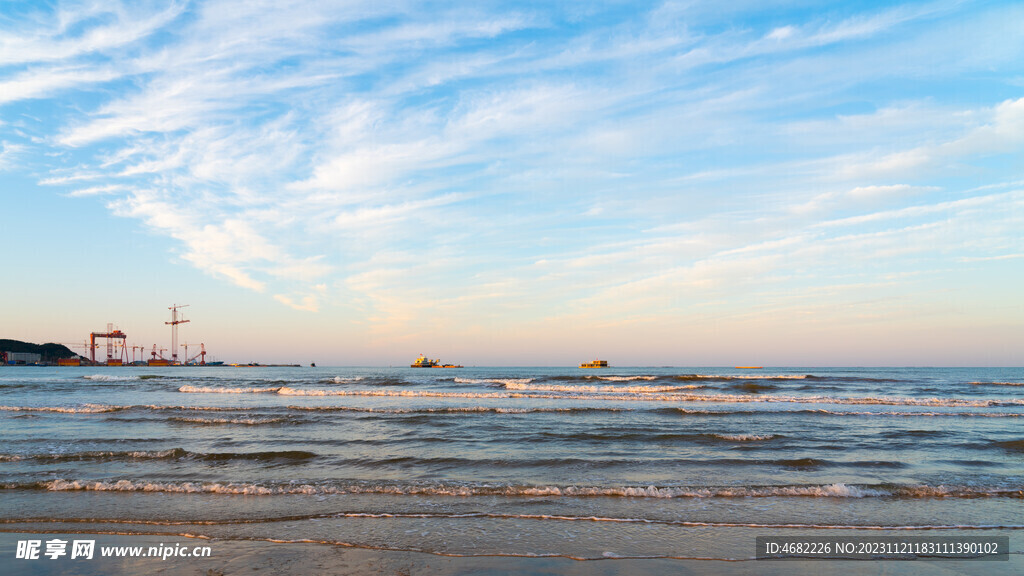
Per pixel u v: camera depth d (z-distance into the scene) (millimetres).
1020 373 84875
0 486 9289
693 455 12391
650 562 6227
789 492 9125
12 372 89125
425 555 6387
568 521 7719
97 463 11289
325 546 6695
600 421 18156
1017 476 10289
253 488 9250
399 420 18250
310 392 30766
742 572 5984
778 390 34000
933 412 20891
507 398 27906
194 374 76812
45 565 6039
